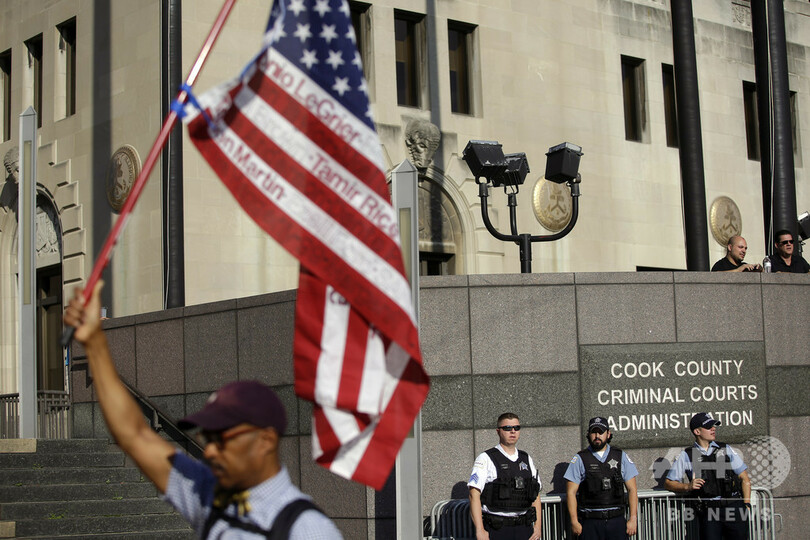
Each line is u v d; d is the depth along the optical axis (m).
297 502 3.51
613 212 26.33
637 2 27.72
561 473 11.34
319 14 5.00
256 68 4.88
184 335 13.41
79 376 15.27
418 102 23.88
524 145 25.00
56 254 24.17
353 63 4.98
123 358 14.33
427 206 23.44
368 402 4.84
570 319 11.62
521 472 9.66
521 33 25.36
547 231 25.00
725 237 28.36
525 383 11.39
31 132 14.73
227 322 12.78
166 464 3.83
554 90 25.75
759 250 29.42
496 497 9.58
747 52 29.97
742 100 29.61
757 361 12.17
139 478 13.66
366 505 10.81
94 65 23.06
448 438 11.13
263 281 21.05
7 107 25.73
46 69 24.53
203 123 4.73
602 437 9.96
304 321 4.92
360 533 10.86
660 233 27.25
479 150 12.90
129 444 3.83
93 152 22.89
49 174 24.05
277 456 3.61
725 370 12.02
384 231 4.88
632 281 11.85
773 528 11.27
